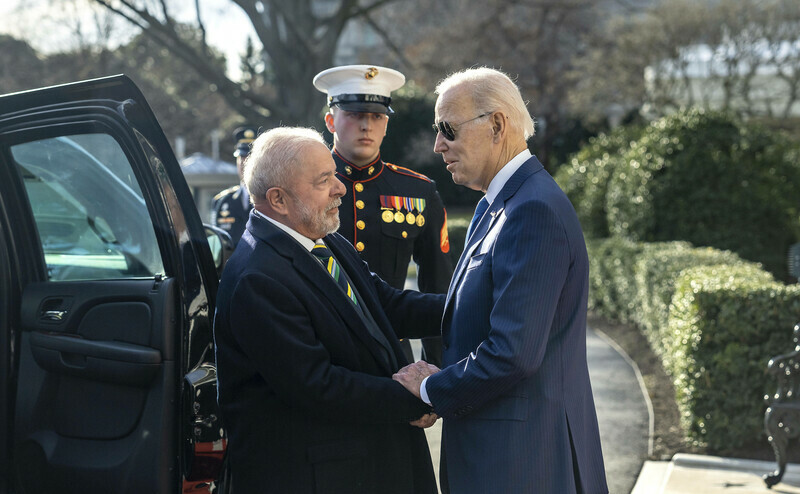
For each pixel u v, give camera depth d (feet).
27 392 7.70
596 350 23.56
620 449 14.37
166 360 6.98
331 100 9.59
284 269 6.69
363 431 6.93
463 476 6.93
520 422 6.63
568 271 6.62
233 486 6.89
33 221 8.07
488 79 6.94
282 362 6.41
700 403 14.06
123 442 7.16
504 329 6.32
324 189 6.83
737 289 13.85
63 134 7.29
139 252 7.58
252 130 16.83
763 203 27.96
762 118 76.59
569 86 80.33
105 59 63.10
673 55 77.05
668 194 28.04
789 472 12.70
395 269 9.67
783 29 73.36
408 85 85.10
